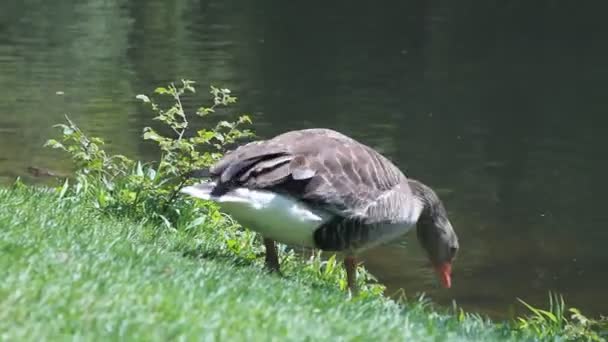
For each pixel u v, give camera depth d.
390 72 28.86
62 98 22.98
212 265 8.50
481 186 18.72
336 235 8.95
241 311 6.56
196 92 24.48
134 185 11.55
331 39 33.88
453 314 10.01
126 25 35.19
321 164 8.87
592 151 21.36
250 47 31.80
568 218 17.11
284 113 23.00
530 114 24.61
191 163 11.72
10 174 16.67
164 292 6.61
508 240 15.98
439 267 10.77
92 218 10.02
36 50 29.53
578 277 14.61
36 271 6.55
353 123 22.75
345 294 8.92
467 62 30.94
